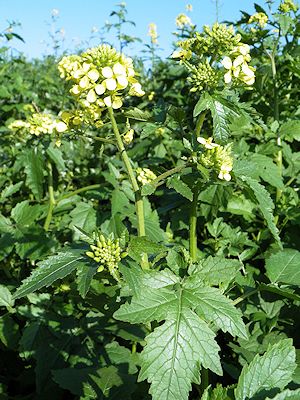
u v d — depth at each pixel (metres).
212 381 0.34
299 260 0.32
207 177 0.27
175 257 0.28
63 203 0.47
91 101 0.26
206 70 0.30
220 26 0.31
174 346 0.23
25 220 0.42
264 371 0.21
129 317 0.24
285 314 0.37
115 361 0.33
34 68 1.32
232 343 0.34
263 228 0.46
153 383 0.23
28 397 0.35
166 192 0.47
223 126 0.29
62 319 0.35
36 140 0.46
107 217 0.45
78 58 0.27
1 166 0.61
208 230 0.45
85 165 0.66
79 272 0.24
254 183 0.29
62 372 0.30
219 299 0.25
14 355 0.39
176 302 0.25
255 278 0.39
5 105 0.78
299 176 0.49
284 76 0.52
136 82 0.27
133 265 0.24
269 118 0.54
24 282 0.24
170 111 0.35
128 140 0.29
